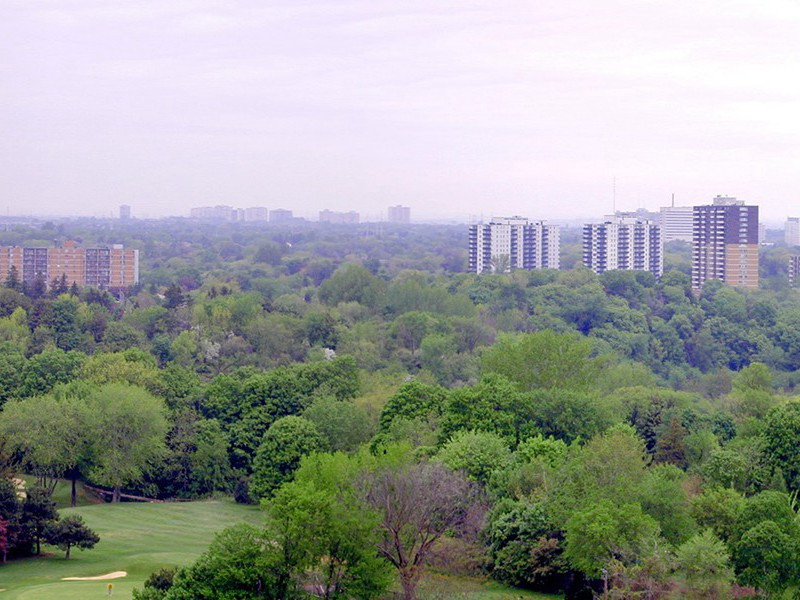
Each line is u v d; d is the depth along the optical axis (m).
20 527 103.50
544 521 88.94
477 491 97.44
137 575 97.50
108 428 137.88
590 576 82.25
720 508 91.00
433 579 87.25
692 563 79.69
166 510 133.25
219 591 77.31
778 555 83.62
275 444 133.00
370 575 79.88
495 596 85.44
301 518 77.62
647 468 107.31
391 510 85.38
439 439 123.38
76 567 100.81
